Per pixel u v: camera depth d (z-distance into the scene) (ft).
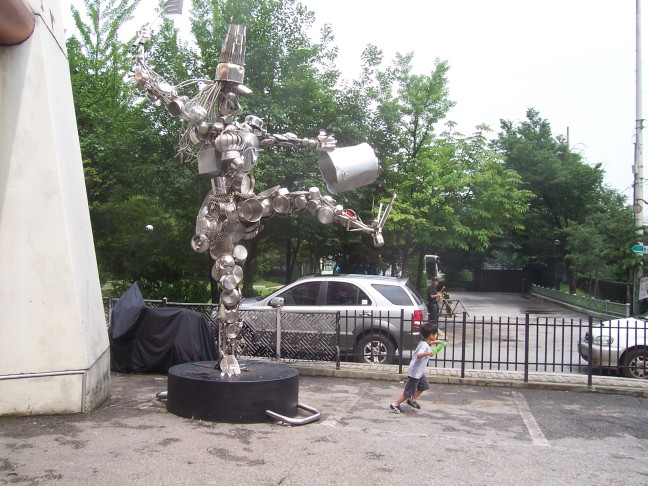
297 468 16.67
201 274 69.77
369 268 82.28
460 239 66.49
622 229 69.31
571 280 111.55
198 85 47.34
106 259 66.69
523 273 146.00
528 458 18.67
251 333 33.99
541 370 36.73
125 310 31.65
